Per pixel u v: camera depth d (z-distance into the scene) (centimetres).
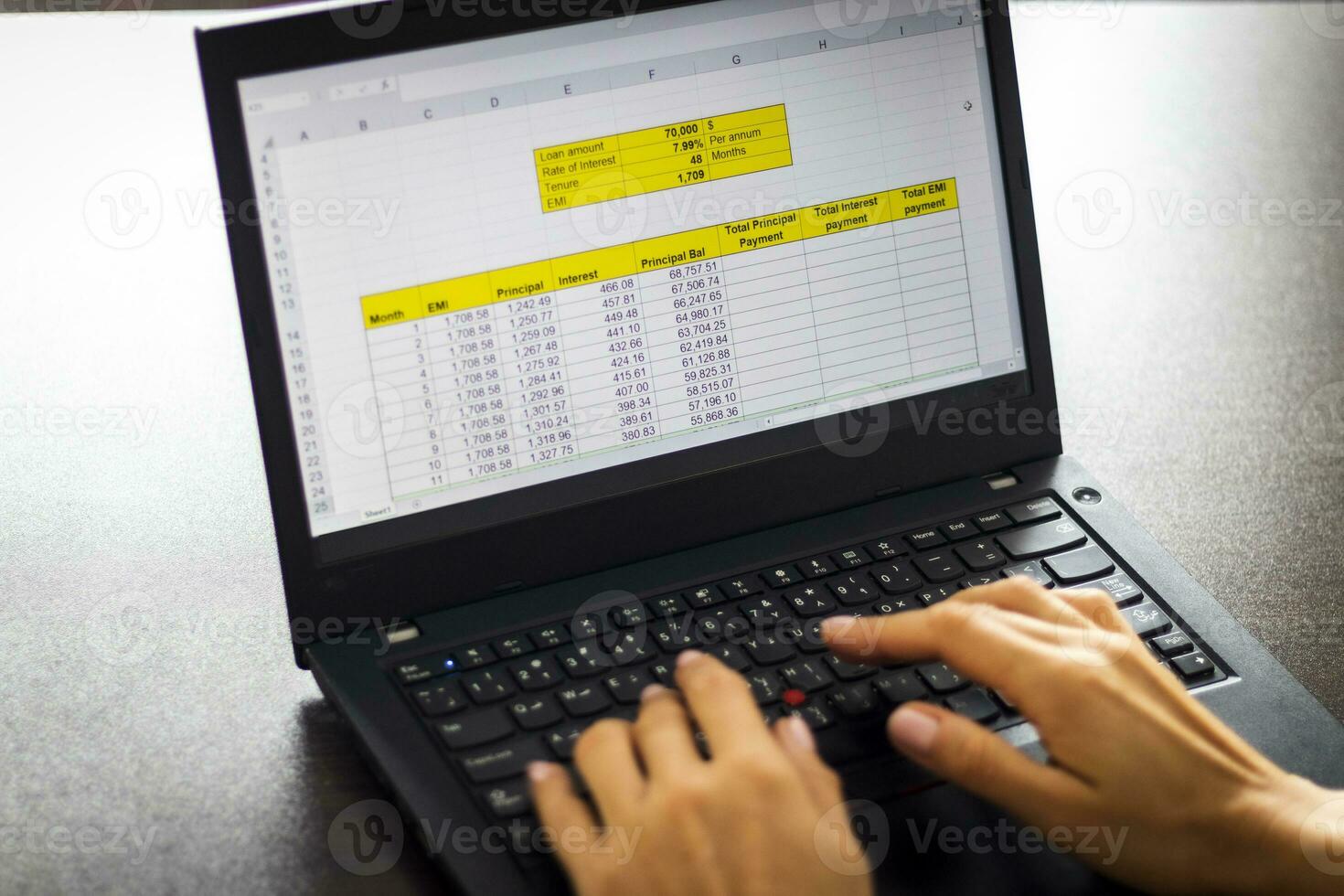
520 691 63
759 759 54
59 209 108
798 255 73
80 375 93
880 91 74
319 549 66
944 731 56
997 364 78
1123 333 101
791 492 74
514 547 69
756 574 70
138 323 99
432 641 66
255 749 64
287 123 64
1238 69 133
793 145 73
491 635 66
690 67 71
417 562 67
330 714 66
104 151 111
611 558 71
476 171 67
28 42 121
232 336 99
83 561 77
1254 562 78
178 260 107
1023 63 135
